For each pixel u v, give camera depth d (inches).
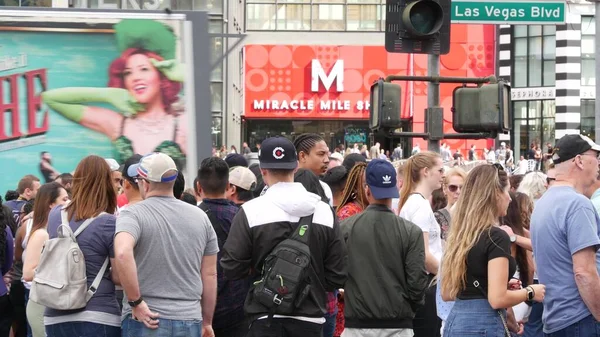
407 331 347.9
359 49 2492.6
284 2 2529.5
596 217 316.2
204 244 331.9
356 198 414.0
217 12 1712.6
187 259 323.9
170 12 523.8
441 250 409.4
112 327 328.5
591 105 2709.2
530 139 2748.5
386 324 344.2
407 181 418.9
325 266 321.4
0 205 446.9
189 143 522.6
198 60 525.3
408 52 454.9
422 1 446.9
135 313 313.7
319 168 428.8
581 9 2679.6
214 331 380.2
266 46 2481.5
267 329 310.7
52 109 520.4
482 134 460.8
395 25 453.7
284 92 2486.5
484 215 305.3
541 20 557.6
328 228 319.6
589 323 311.9
